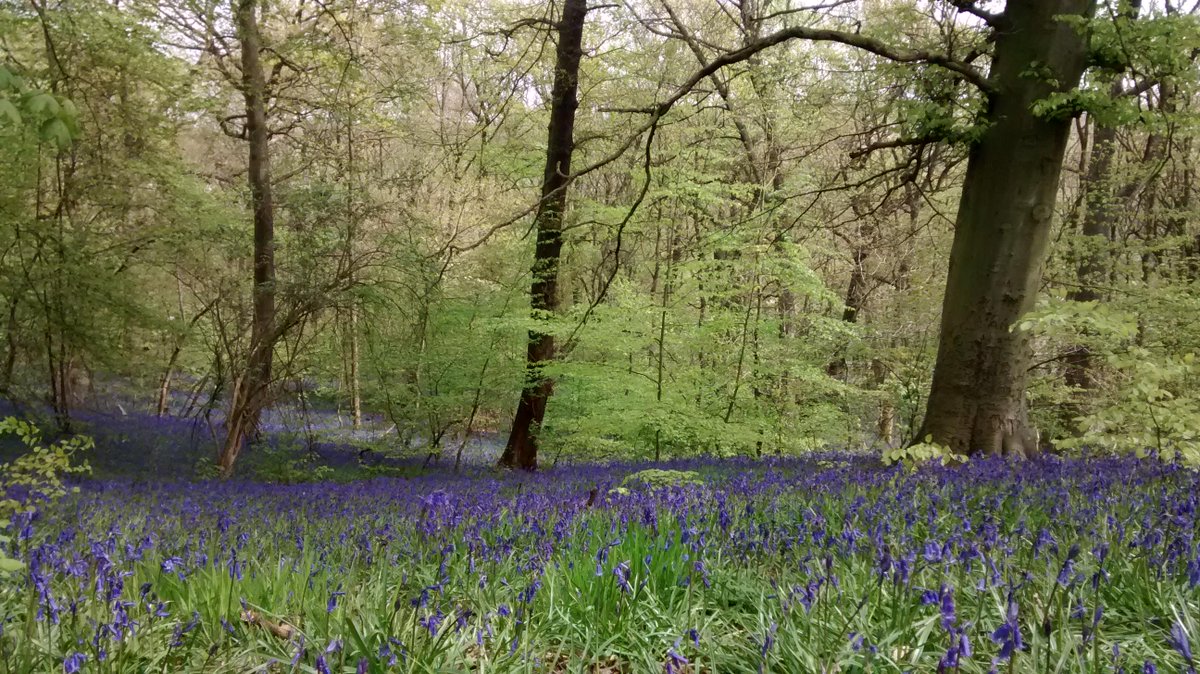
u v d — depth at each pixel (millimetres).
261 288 12250
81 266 12375
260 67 15922
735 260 13352
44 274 11984
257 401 13055
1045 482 5406
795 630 2953
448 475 13086
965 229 8461
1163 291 12156
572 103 13789
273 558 4629
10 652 2906
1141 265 14727
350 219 11977
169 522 6859
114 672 2859
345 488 10234
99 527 6434
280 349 13922
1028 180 8039
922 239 17875
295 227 12367
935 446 6742
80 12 11414
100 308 13008
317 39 15281
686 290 13578
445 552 4363
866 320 20734
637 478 8398
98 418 15930
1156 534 3414
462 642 3055
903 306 17547
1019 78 8062
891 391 18047
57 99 3311
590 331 12531
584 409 14602
